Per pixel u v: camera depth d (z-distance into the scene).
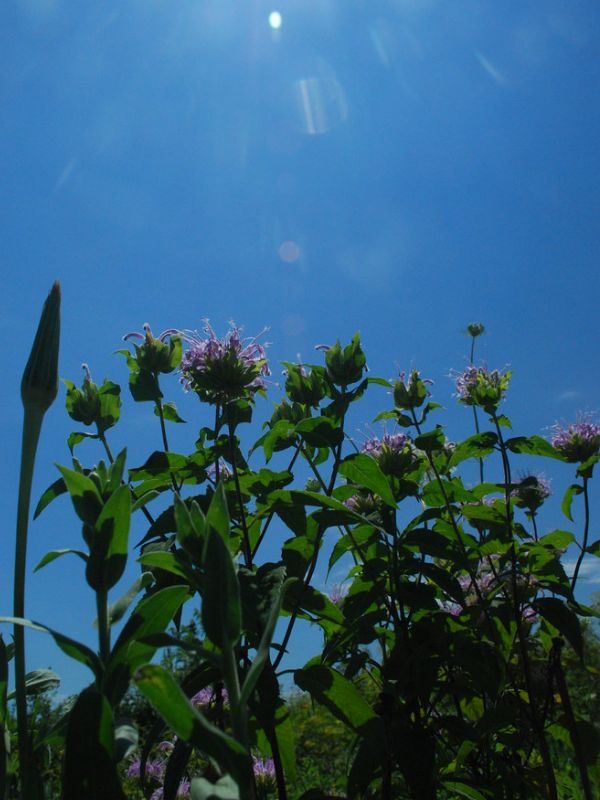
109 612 0.16
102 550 0.15
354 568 0.37
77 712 0.13
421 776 0.25
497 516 0.36
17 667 0.15
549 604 0.32
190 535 0.15
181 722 0.12
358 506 0.38
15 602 0.16
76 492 0.16
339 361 0.34
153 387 0.37
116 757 0.14
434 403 0.39
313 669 0.24
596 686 0.50
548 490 0.43
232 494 0.32
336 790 0.56
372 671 0.38
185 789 0.35
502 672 0.30
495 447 0.36
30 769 0.15
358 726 0.24
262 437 0.36
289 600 0.27
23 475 0.17
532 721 0.32
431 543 0.32
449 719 0.30
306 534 0.30
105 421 0.38
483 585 0.40
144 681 0.12
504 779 0.32
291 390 0.35
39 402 0.17
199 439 0.35
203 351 0.32
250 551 0.30
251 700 0.21
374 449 0.36
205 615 0.14
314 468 0.35
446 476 0.39
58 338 0.18
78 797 0.13
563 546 0.38
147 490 0.32
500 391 0.39
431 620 0.33
